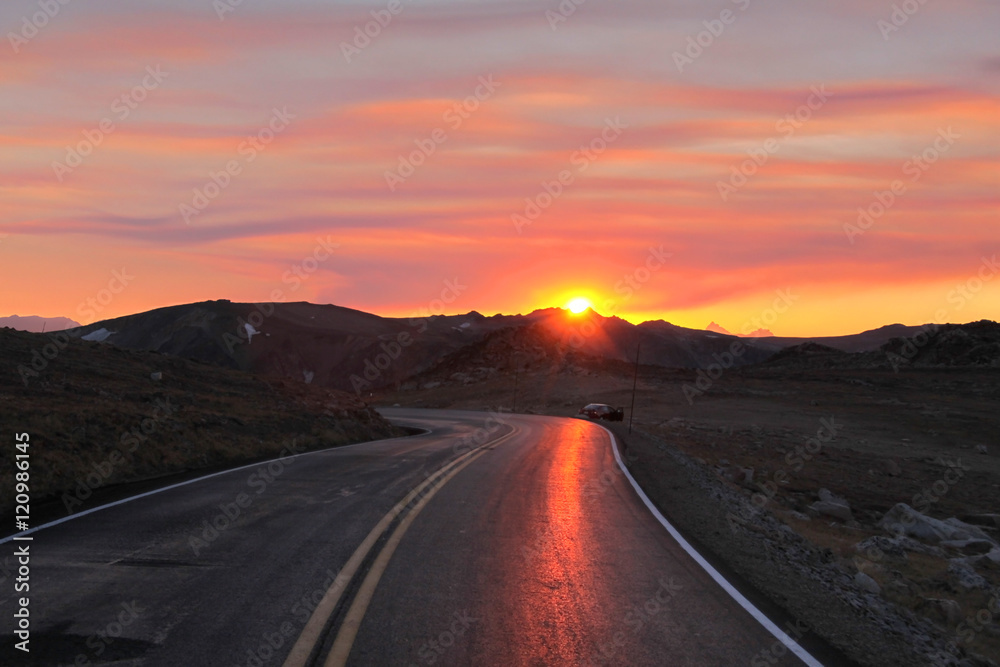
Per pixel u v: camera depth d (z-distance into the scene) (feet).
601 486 49.55
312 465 53.72
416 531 30.04
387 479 46.60
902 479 111.24
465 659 16.20
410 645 16.90
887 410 213.87
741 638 18.81
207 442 57.88
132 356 91.76
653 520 36.96
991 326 396.78
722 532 35.58
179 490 39.63
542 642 17.63
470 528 31.40
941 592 41.06
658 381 297.12
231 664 15.35
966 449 153.89
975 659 24.81
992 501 97.14
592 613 20.22
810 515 72.74
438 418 162.61
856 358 397.80
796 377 310.86
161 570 22.68
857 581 35.06
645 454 82.23
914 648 20.89
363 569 23.48
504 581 22.98
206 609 18.95
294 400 95.09
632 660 16.80
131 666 15.16
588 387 272.10
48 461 41.01
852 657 18.26
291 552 25.54
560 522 34.37
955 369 320.50
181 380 85.71
